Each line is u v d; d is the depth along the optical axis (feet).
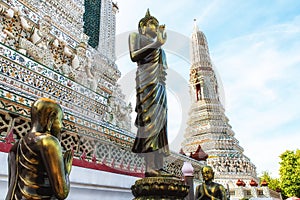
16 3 16.85
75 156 12.52
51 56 18.53
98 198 12.33
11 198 5.29
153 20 8.13
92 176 12.17
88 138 13.12
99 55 21.09
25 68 13.76
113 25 35.22
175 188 7.48
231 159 52.21
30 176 5.30
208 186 13.02
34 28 17.44
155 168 8.12
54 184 5.24
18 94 11.19
